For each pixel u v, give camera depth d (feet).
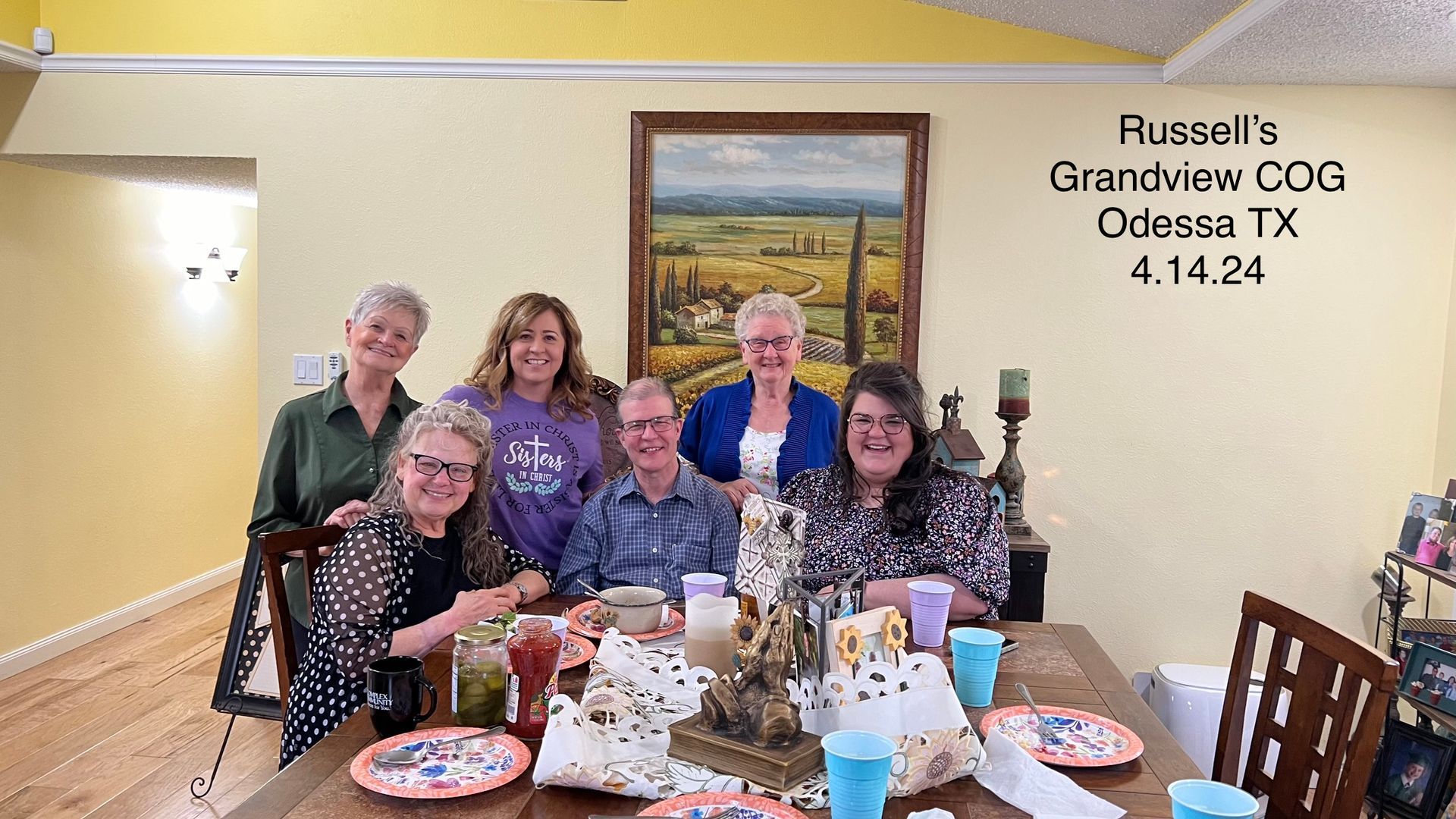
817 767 4.42
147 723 11.17
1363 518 10.87
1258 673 11.05
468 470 6.37
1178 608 11.10
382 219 11.37
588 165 11.23
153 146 11.43
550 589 7.45
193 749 10.51
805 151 11.02
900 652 4.99
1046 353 11.06
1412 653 8.68
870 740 3.90
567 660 5.79
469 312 11.42
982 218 11.00
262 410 11.59
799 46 11.01
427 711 5.10
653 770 4.37
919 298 11.01
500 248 11.34
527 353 8.32
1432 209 10.64
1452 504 9.31
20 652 12.82
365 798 4.21
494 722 5.00
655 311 11.22
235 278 17.24
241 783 9.72
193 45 11.34
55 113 11.43
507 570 7.28
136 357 15.02
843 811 3.79
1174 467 11.03
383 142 11.32
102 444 14.33
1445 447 10.59
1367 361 10.79
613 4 11.11
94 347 14.10
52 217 13.23
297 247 11.44
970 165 10.98
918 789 4.33
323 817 4.03
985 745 4.71
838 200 11.03
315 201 11.40
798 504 7.45
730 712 4.44
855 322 11.08
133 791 9.53
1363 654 4.80
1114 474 11.07
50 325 13.26
